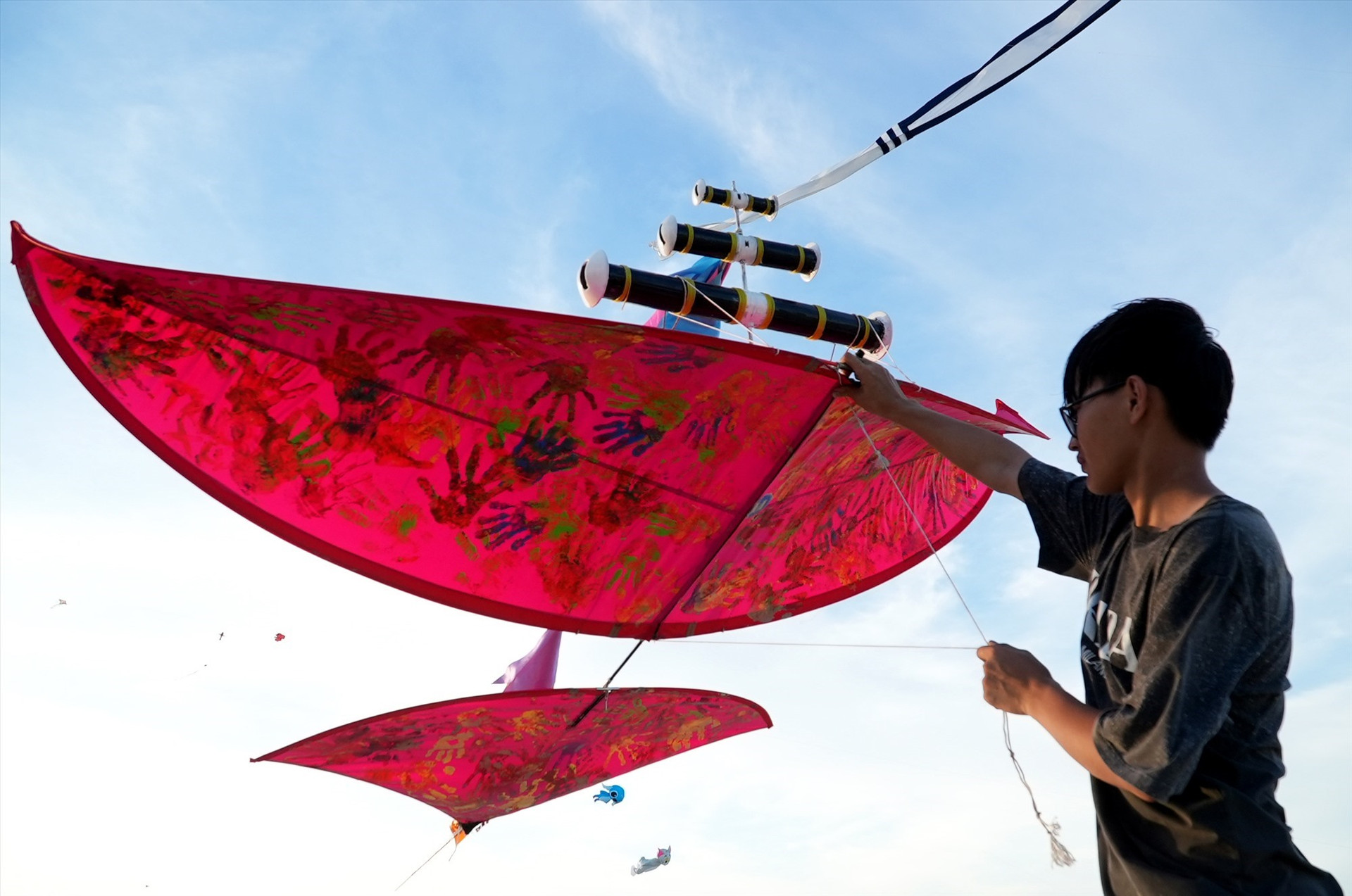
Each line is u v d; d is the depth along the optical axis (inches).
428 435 104.1
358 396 97.3
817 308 115.3
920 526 145.1
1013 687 61.6
